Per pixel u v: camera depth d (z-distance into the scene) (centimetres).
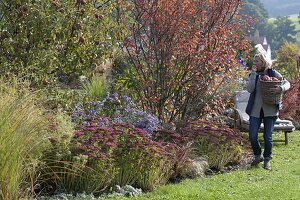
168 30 905
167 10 905
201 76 924
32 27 755
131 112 812
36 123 567
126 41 923
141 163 654
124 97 862
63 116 667
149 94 937
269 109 802
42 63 762
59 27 767
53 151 603
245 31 982
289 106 1316
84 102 813
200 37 924
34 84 746
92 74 864
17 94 595
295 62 1909
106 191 629
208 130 804
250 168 803
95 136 632
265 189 660
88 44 818
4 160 511
